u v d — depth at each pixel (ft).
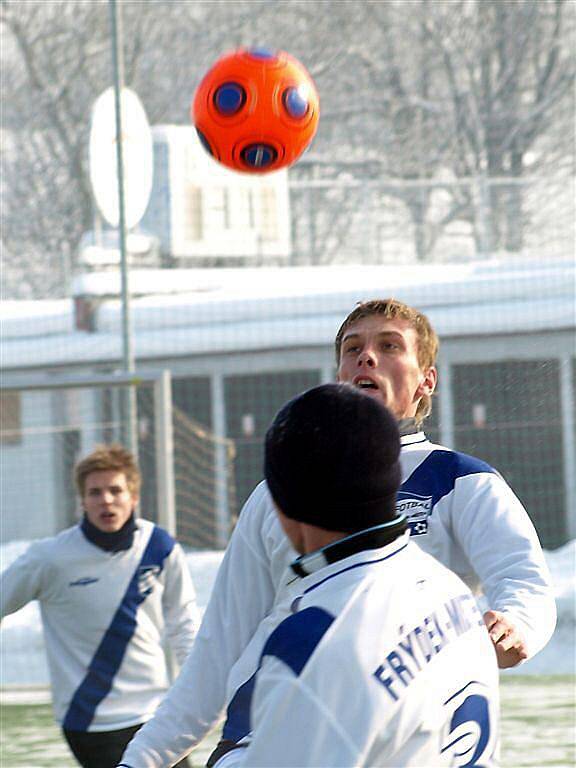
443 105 242.78
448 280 136.77
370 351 24.71
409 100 241.35
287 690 15.69
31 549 46.93
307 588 16.71
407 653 16.05
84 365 136.87
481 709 16.62
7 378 64.23
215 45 244.42
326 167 224.33
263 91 42.57
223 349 136.05
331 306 136.36
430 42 245.04
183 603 47.50
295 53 245.45
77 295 138.10
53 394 137.49
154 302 138.41
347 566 16.55
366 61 243.81
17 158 241.14
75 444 137.39
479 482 23.48
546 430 132.05
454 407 133.39
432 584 16.83
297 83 42.75
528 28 243.81
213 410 136.46
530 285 134.51
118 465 46.98
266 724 15.74
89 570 46.55
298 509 16.62
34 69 243.81
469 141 241.55
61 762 62.28
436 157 241.14
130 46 242.78
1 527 137.18
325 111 241.76
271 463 16.80
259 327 136.26
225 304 137.39
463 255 183.62
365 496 16.48
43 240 238.27
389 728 15.70
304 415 16.63
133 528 46.93
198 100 43.57
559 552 119.03
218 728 68.03
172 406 136.67
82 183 240.12
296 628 16.07
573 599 92.79
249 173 43.50
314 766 15.40
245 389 136.26
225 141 42.83
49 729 70.33
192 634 47.21
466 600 17.17
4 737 68.44
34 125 243.60
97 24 245.04
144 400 135.13
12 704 77.87
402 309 25.16
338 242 191.72
